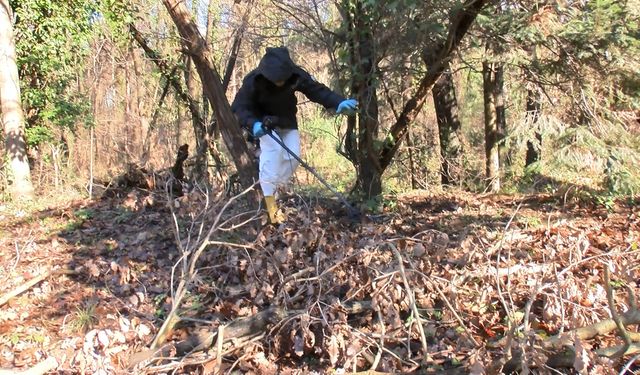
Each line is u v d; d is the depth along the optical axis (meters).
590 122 7.91
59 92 15.07
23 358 3.58
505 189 10.66
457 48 6.80
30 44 13.62
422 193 10.05
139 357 3.19
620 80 7.61
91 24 14.56
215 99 5.59
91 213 7.79
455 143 11.97
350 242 4.91
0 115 13.07
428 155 11.55
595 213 7.28
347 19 6.45
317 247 4.72
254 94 5.24
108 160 21.75
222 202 5.61
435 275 3.99
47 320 4.20
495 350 3.21
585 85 7.56
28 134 13.91
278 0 6.84
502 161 11.54
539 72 7.88
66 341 3.34
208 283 4.59
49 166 14.56
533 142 8.38
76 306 4.32
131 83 23.48
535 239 5.27
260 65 5.08
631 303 3.28
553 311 3.41
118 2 12.99
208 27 12.86
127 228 6.73
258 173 5.58
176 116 19.17
